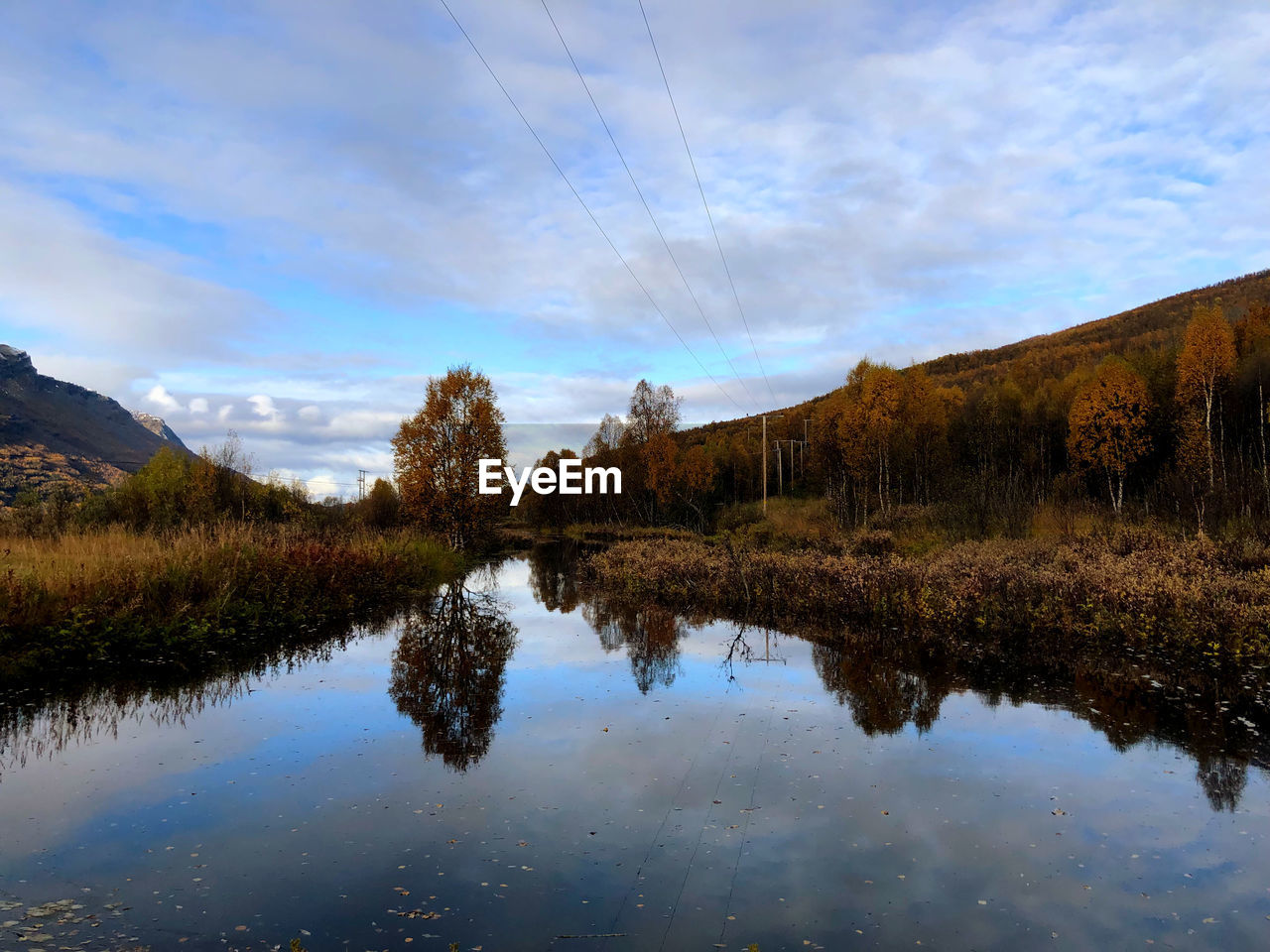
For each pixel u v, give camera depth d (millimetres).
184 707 8227
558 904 4207
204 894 4281
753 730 7543
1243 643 9727
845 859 4793
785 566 17250
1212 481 20188
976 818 5414
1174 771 6324
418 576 20297
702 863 4738
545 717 8023
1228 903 4246
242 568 13680
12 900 4172
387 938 3826
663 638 12742
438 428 27219
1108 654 10523
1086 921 4055
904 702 8484
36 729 7406
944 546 19875
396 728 7598
